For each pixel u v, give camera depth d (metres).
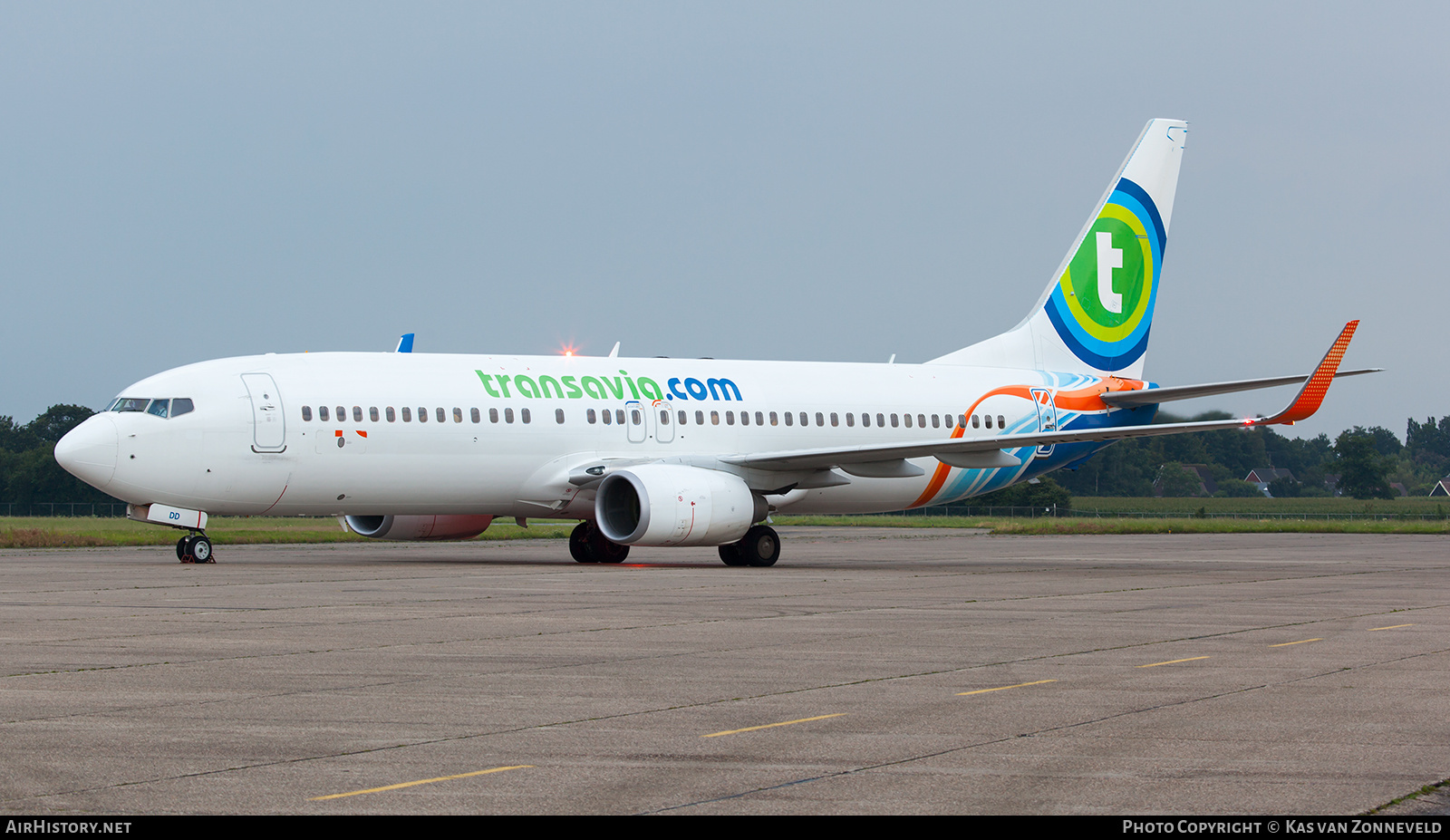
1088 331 147.25
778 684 47.56
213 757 35.34
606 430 120.62
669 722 40.41
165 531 178.50
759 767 34.69
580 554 126.00
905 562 128.88
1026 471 141.75
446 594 82.56
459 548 158.12
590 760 35.28
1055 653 56.19
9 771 33.59
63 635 60.00
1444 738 38.72
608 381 122.62
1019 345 144.25
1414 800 31.53
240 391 109.00
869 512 138.25
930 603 79.00
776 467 120.50
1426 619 71.31
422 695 44.84
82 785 32.22
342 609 72.25
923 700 44.56
